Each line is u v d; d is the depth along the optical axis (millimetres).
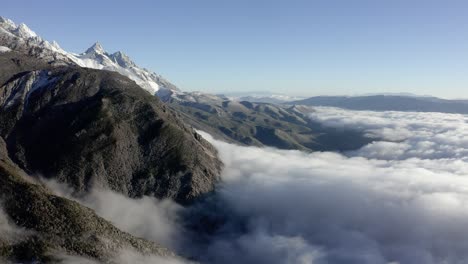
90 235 133000
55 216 133375
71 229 131250
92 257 124000
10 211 129375
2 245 116000
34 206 133750
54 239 124688
